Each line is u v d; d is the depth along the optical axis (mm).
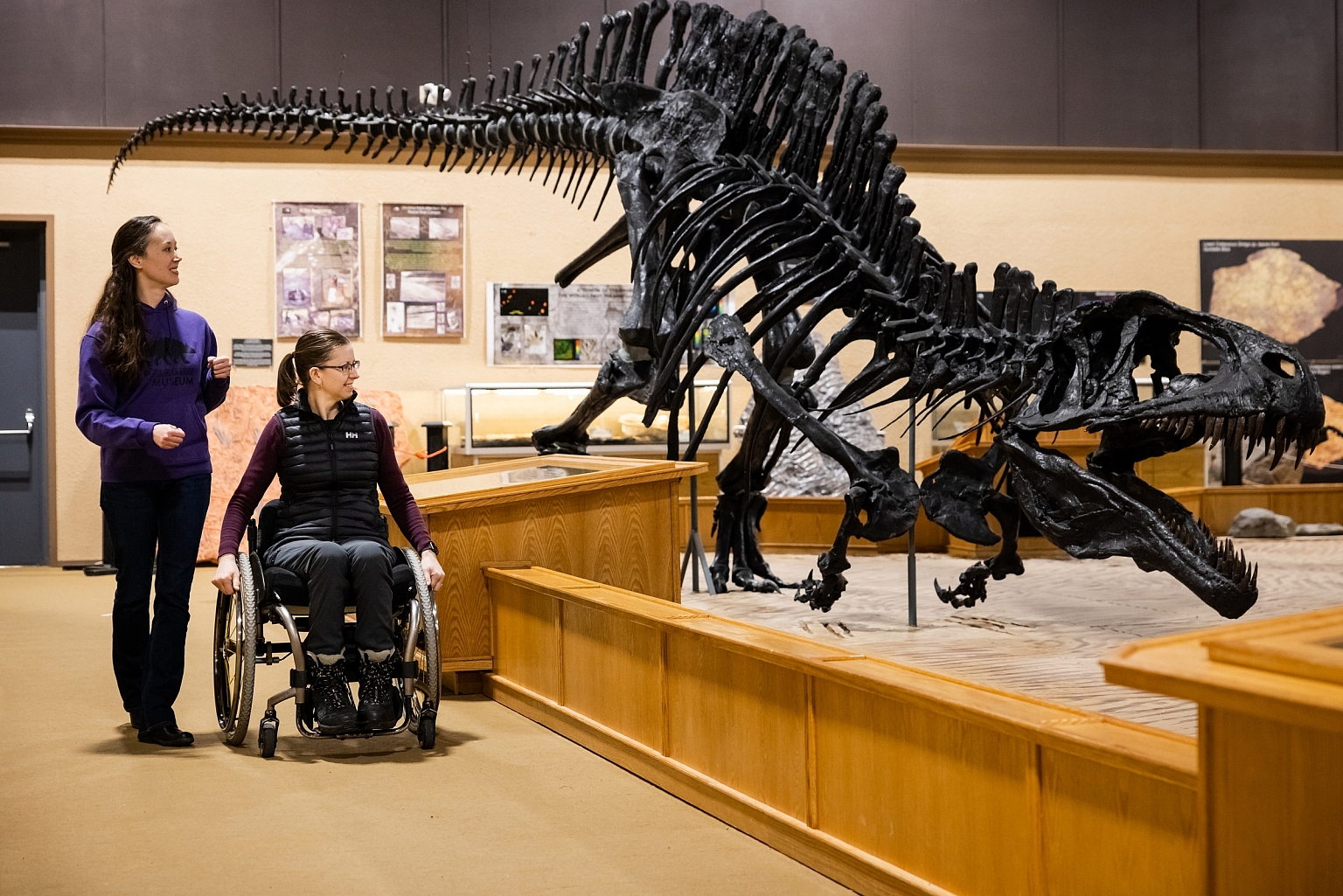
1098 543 4379
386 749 4254
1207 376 4262
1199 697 1576
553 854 3135
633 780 3859
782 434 6492
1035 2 11594
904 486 5344
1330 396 11758
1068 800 2332
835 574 5398
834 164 6141
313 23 10781
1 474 10625
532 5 11078
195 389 4336
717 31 6996
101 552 10555
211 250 10617
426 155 10938
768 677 3256
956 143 11531
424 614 4109
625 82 7156
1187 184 11773
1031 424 4637
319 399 4285
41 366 10656
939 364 5293
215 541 10227
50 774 3904
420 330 10914
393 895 2846
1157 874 2141
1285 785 1719
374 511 4363
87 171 10477
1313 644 1588
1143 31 11719
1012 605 6094
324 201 10766
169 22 10594
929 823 2682
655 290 6570
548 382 11055
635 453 10906
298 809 3531
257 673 5668
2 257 10586
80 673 5750
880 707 2836
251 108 8914
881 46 11445
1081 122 11664
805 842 3057
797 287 6039
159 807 3553
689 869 3025
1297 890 1710
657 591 5629
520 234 11117
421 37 10938
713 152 6738
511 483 5574
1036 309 5254
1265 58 11836
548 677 4688
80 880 2943
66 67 10453
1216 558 4137
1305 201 11898
